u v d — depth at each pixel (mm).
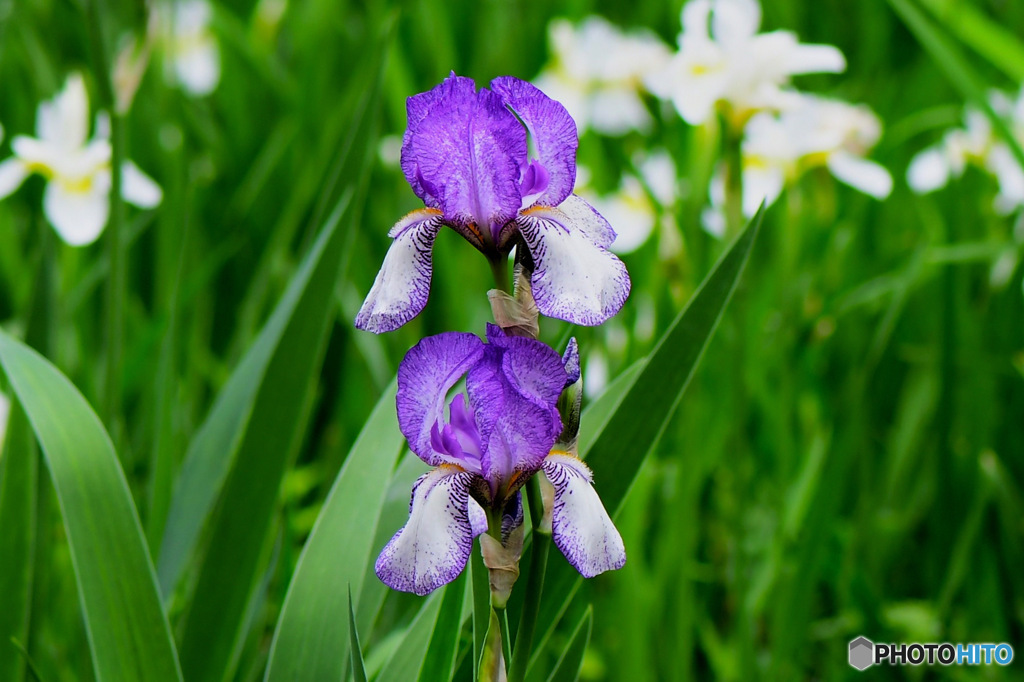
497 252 1013
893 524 1692
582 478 1011
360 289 2037
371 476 1159
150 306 2305
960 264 1729
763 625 1611
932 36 1632
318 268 1191
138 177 1768
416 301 1011
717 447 1705
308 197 1962
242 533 1178
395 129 2398
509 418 993
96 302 2094
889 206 2375
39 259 1342
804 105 1536
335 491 1155
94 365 1894
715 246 1915
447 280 1958
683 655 1377
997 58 1912
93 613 1074
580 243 1006
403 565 1000
